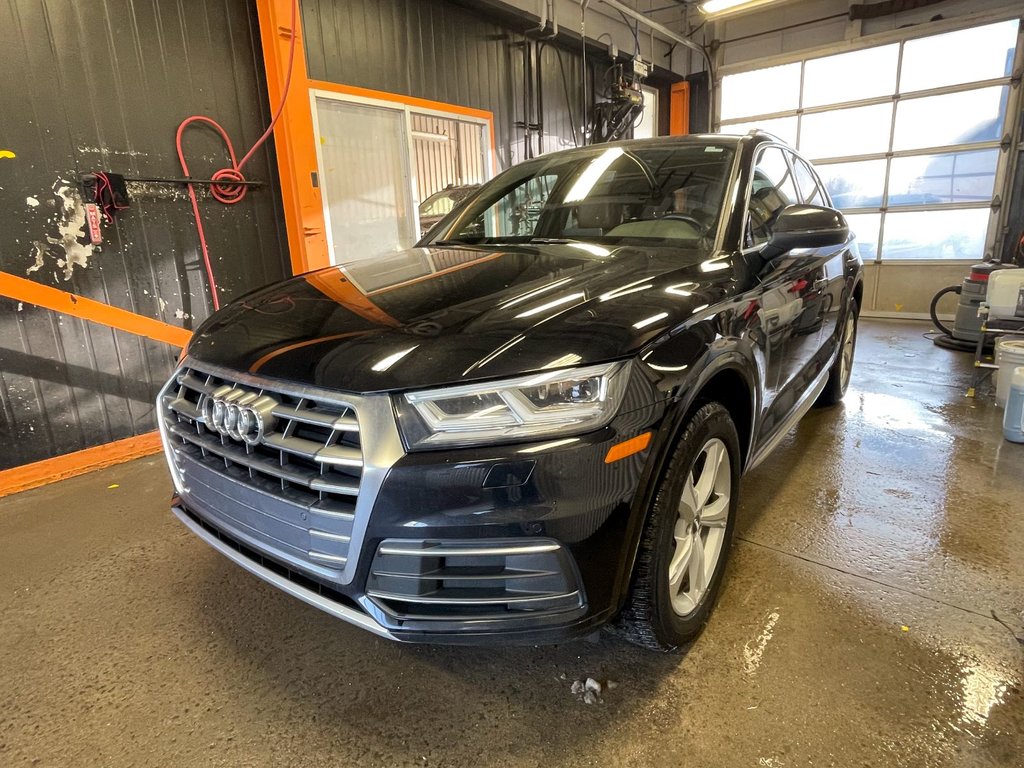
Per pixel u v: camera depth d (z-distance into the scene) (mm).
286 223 4227
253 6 3889
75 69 3180
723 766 1361
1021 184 6883
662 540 1484
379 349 1351
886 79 7516
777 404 2281
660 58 8680
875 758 1370
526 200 2529
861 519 2453
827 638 1760
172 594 2092
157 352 3648
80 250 3285
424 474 1214
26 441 3186
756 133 2533
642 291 1602
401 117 5156
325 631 1878
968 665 1645
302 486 1349
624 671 1662
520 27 6199
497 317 1452
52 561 2324
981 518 2441
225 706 1583
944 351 5680
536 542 1258
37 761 1424
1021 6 6566
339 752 1430
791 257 2311
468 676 1668
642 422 1347
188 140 3678
